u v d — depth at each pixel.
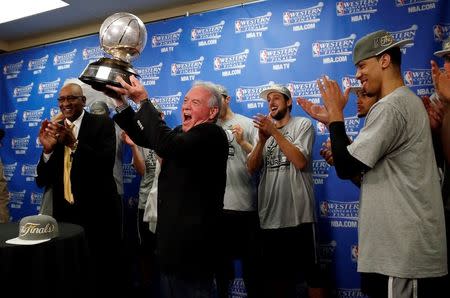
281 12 2.68
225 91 2.53
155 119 1.31
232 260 2.50
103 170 2.31
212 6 2.98
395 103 1.16
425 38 2.29
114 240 2.38
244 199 2.37
